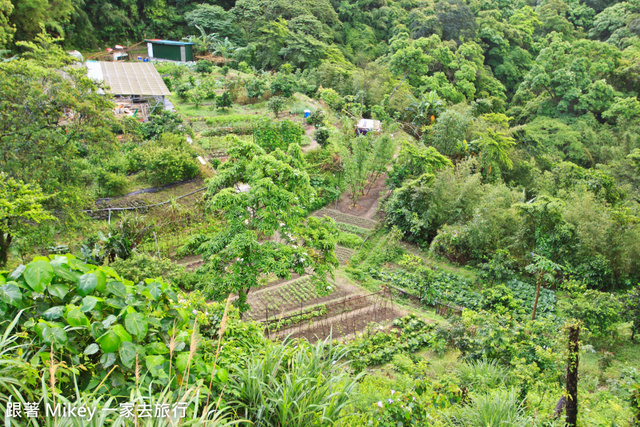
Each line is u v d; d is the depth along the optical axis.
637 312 16.00
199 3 70.25
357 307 17.86
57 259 4.52
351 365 13.53
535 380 11.52
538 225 21.34
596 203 22.69
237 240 12.38
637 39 64.25
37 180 16.02
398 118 43.41
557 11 78.62
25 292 4.41
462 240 22.34
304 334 15.69
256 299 17.67
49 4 47.12
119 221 21.88
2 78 15.50
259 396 4.91
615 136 47.84
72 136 17.52
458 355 14.23
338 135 31.16
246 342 6.93
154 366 4.28
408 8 82.19
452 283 20.44
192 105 40.25
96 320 4.41
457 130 31.06
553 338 13.66
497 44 68.81
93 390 4.13
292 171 13.38
